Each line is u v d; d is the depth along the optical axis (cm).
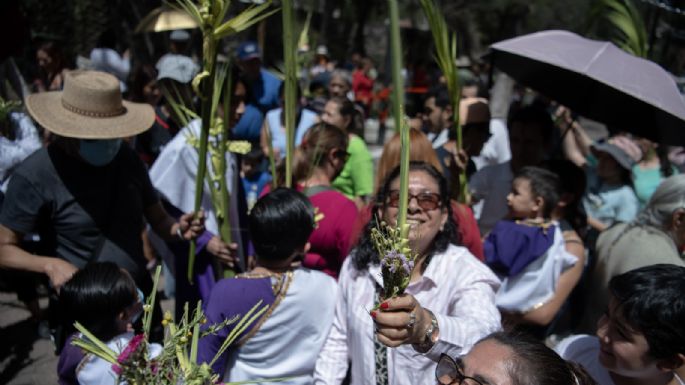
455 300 198
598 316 278
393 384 199
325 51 1339
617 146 425
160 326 314
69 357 218
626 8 446
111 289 224
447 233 212
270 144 321
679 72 505
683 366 171
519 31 1216
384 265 140
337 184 430
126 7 827
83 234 274
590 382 142
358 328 207
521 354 129
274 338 218
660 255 253
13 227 262
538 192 294
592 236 412
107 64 601
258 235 221
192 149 321
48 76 595
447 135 448
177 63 405
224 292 217
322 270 290
